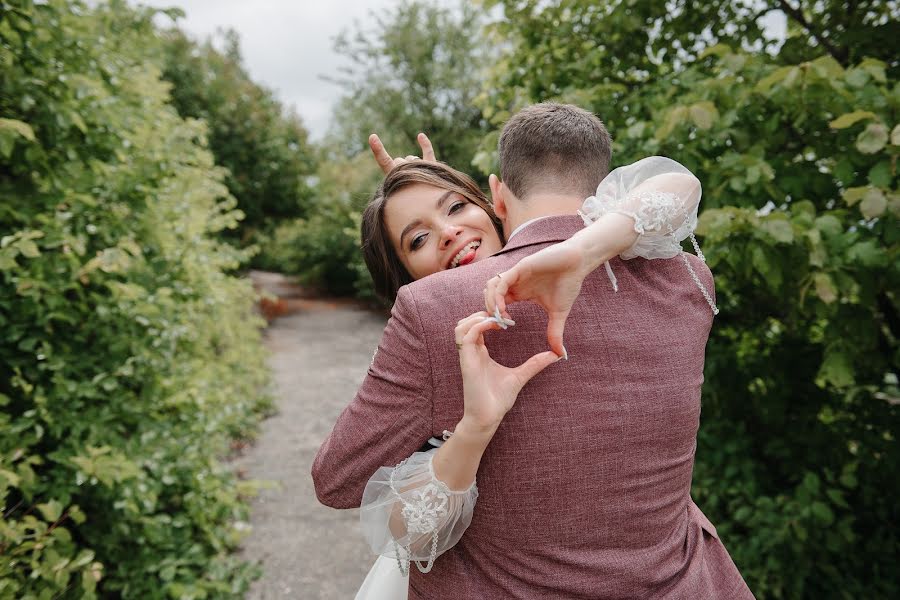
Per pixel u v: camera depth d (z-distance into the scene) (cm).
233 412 397
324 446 87
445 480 74
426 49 1284
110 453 225
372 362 83
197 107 1359
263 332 1052
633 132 222
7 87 205
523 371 72
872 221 178
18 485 186
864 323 189
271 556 311
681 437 83
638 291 82
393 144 1338
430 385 76
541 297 71
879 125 163
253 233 1563
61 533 181
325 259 1627
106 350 247
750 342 314
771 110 212
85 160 245
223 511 312
